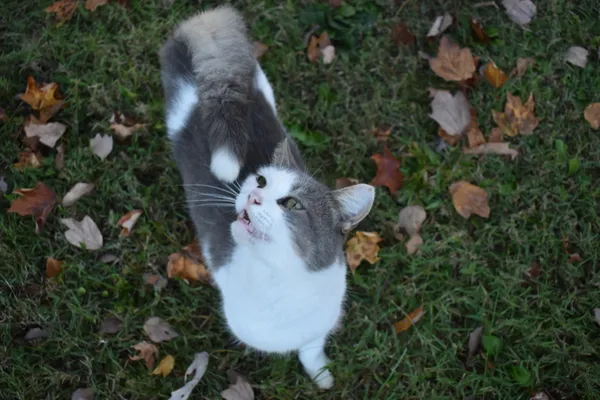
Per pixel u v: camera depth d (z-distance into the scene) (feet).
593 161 4.14
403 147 4.15
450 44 4.27
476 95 4.25
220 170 3.27
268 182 3.18
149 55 4.25
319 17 4.34
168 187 4.04
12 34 4.24
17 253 3.86
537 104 4.24
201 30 3.44
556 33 4.37
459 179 4.09
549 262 3.98
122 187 4.04
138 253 3.92
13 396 3.66
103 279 3.88
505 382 3.74
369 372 3.79
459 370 3.79
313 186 3.22
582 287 3.94
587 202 4.06
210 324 3.85
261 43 4.27
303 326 3.38
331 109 4.21
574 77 4.30
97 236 3.92
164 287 3.88
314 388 3.74
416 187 4.06
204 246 3.58
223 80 3.32
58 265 3.85
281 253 3.14
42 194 3.93
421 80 4.32
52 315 3.80
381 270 3.93
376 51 4.31
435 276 3.93
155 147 4.09
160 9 4.33
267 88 3.69
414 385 3.74
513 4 4.42
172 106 3.62
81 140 4.09
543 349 3.83
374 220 4.03
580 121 4.22
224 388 3.75
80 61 4.21
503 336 3.86
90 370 3.70
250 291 3.28
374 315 3.87
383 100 4.23
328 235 3.21
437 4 4.42
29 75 4.17
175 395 3.65
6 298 3.79
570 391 3.75
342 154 4.13
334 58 4.30
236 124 3.28
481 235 4.01
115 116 4.11
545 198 4.06
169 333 3.79
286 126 4.14
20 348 3.73
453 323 3.90
